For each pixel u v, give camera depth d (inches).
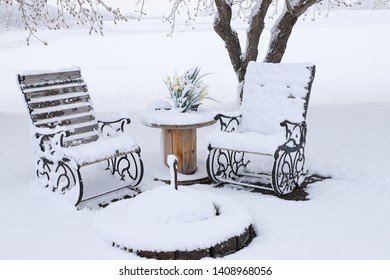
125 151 196.2
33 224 170.9
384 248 146.1
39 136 200.1
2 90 585.0
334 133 289.7
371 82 547.2
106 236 152.2
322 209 179.5
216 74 671.8
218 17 359.9
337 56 825.5
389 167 220.2
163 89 554.3
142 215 155.7
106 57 924.6
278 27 352.2
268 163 235.3
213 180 209.8
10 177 227.5
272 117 214.4
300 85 209.6
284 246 148.4
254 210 179.8
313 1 322.7
